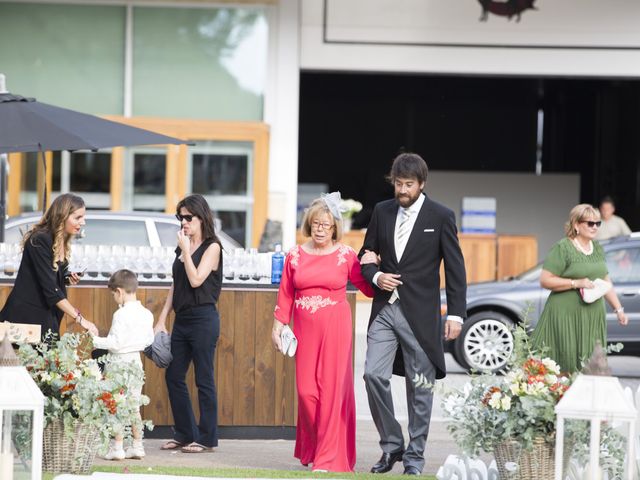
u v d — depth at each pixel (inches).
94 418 439.5
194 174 1163.9
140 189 1155.3
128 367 455.8
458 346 867.4
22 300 487.2
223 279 594.2
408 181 481.1
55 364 443.5
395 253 484.1
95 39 1166.3
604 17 1214.9
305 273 486.6
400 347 490.3
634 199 1616.6
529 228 1665.8
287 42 1178.0
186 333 529.0
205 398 532.7
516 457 411.5
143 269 587.2
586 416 369.7
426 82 1756.9
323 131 1903.3
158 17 1169.4
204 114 1174.3
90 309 577.3
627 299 850.8
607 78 1238.3
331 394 482.0
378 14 1206.3
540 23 1214.9
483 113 1904.5
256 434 587.8
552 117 1884.8
